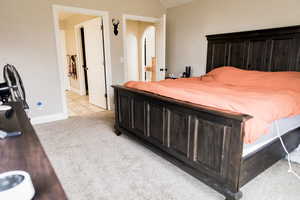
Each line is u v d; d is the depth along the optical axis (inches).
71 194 62.9
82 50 226.8
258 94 73.5
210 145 60.0
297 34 101.9
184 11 163.6
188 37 164.2
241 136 51.3
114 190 65.0
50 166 25.8
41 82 128.4
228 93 77.0
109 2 146.3
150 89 84.9
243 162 55.6
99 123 131.5
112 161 83.0
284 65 108.7
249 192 63.0
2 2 109.7
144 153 89.9
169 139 75.9
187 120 66.4
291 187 65.6
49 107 134.0
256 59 120.4
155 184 68.1
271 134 66.0
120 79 164.6
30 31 119.8
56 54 131.0
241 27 129.0
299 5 103.1
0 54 113.6
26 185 19.5
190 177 72.0
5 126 41.1
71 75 260.7
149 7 167.5
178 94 71.3
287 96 72.4
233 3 130.6
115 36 154.6
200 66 158.1
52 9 124.7
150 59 247.1
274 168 76.5
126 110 101.2
